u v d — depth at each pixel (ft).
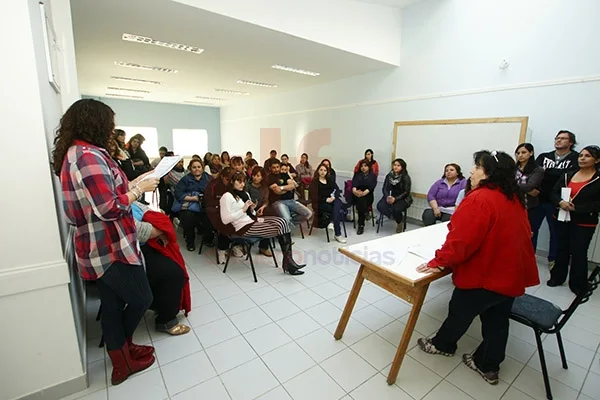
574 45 9.66
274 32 10.60
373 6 13.25
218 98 29.14
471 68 12.28
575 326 6.88
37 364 4.53
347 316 6.21
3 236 4.03
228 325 6.82
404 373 5.44
